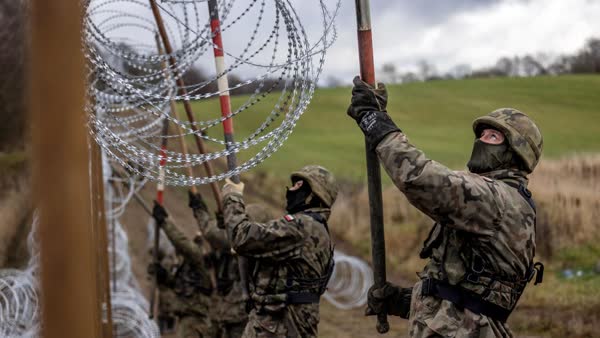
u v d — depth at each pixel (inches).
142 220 819.4
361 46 134.6
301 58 132.5
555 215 687.7
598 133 1561.3
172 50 185.0
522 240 124.0
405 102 2108.8
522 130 129.4
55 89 50.5
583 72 2635.3
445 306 124.3
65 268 51.4
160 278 420.2
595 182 793.6
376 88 133.8
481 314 122.9
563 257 630.5
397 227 801.6
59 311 51.3
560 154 1254.9
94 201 176.1
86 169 52.0
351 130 1823.3
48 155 50.8
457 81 2335.1
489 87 2194.9
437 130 1800.0
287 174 1238.3
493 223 121.7
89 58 129.3
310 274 192.9
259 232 186.1
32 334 142.2
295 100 140.6
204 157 135.4
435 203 120.3
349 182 1051.3
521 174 130.1
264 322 192.1
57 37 50.4
